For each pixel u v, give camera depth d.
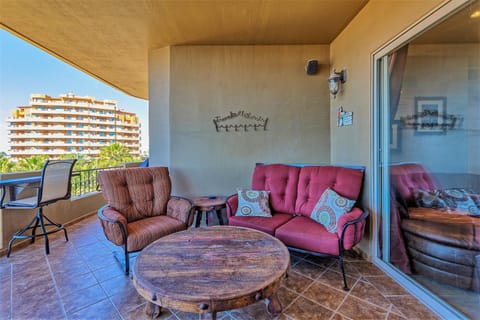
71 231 3.34
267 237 1.83
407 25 1.83
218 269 1.33
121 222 2.03
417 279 1.86
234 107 3.29
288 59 3.27
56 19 2.59
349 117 2.73
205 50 3.26
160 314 1.59
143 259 1.46
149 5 2.35
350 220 1.91
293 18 2.60
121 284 1.94
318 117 3.27
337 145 3.06
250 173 3.30
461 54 2.23
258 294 1.15
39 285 1.93
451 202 1.93
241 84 3.27
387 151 2.23
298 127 3.28
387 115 2.22
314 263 2.31
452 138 2.32
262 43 3.21
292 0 2.28
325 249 1.94
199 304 1.08
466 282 1.61
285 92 3.28
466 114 2.29
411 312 1.58
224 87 3.27
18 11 2.43
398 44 1.96
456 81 2.28
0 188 2.63
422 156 2.34
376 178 2.28
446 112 2.29
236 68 3.27
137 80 4.86
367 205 2.38
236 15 2.53
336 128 3.08
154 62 3.42
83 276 2.07
